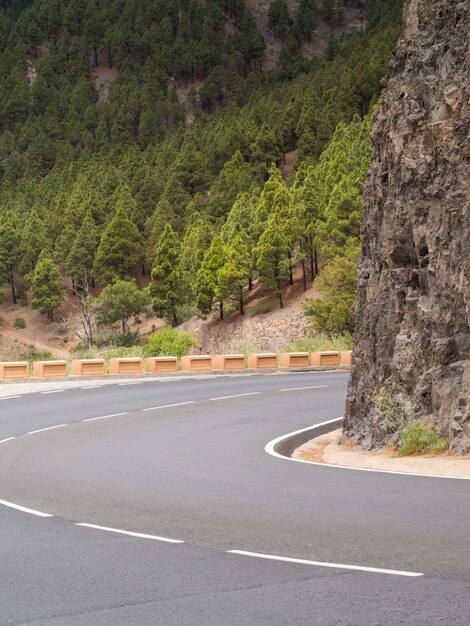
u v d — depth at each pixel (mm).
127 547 7457
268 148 157875
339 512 8906
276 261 85750
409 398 15555
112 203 145875
